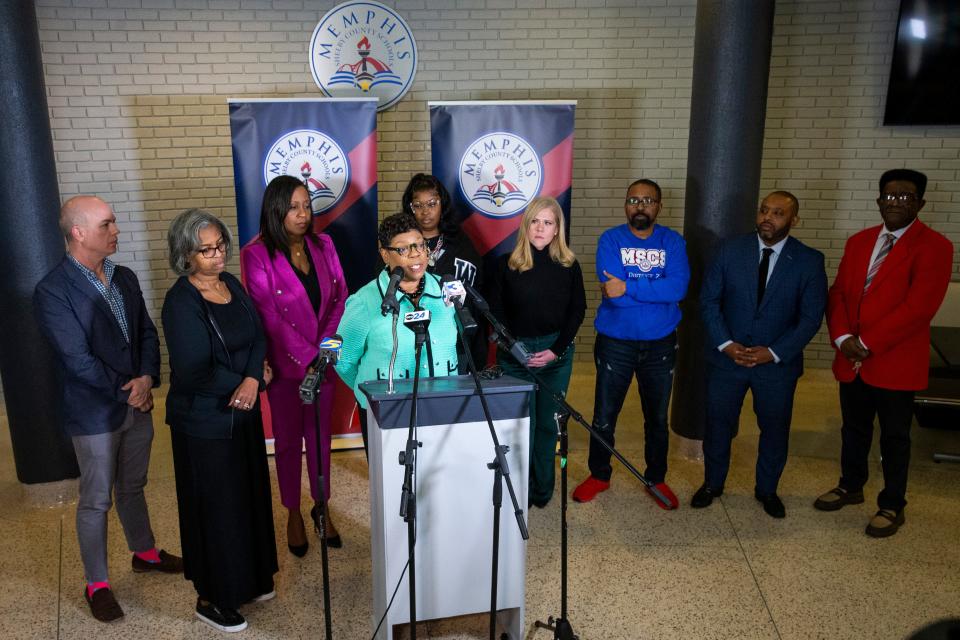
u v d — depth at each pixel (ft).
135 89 15.99
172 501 12.15
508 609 8.46
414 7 16.35
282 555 10.70
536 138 13.64
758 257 11.05
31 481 12.10
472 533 7.78
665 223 17.76
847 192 17.35
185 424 8.51
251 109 12.80
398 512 7.53
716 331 11.25
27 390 11.73
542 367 11.08
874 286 10.90
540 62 16.83
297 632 9.05
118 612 9.30
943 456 13.35
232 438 8.64
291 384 10.55
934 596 9.66
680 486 12.60
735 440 14.32
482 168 13.70
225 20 15.94
